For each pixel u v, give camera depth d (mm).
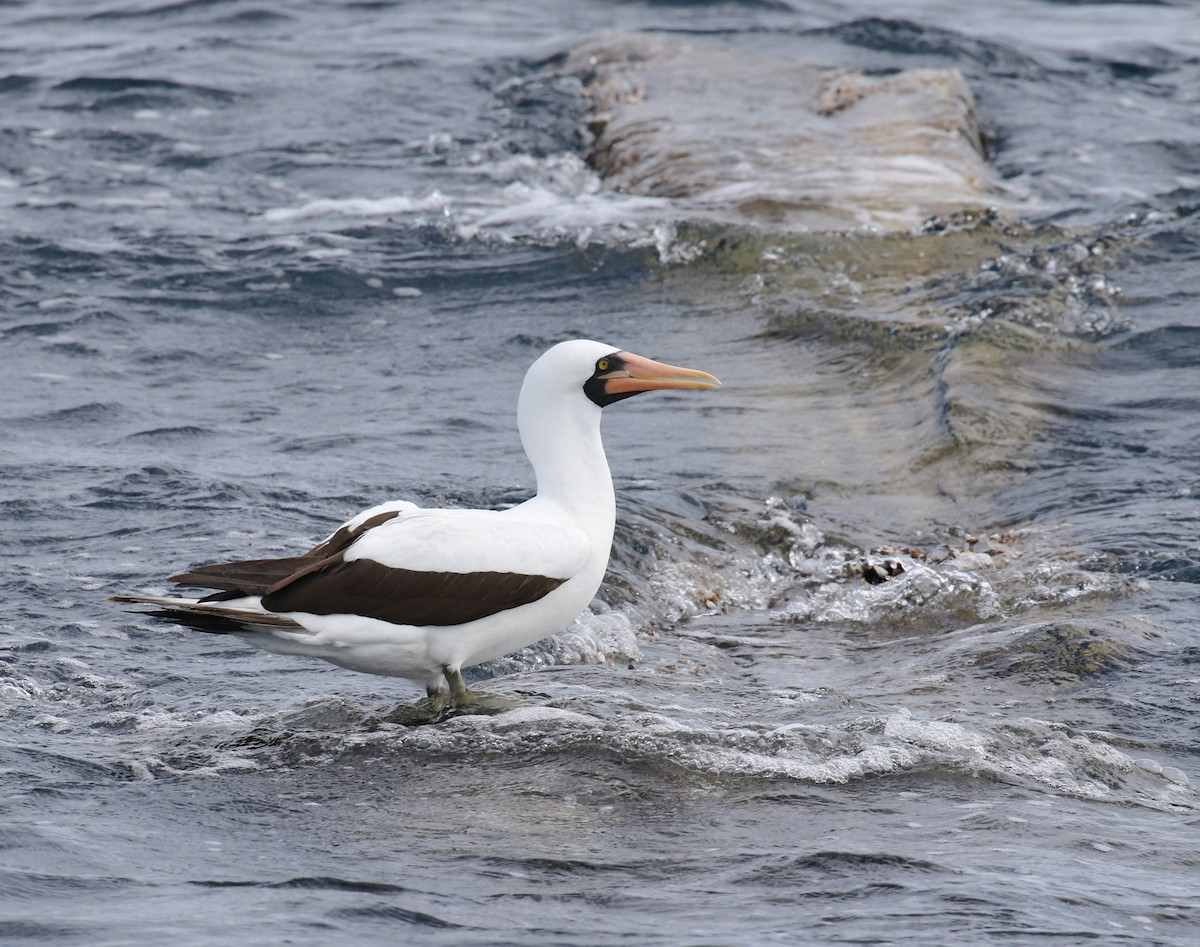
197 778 8719
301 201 25688
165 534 13414
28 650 10992
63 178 26453
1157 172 27328
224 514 13883
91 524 13641
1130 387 17203
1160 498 14500
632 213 24578
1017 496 14945
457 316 21109
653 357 19422
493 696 9828
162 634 11430
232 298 21562
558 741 9148
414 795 8453
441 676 10000
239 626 9195
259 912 6766
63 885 7047
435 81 31984
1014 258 21234
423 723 9523
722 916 6852
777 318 20281
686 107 29438
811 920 6805
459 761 8938
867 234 22812
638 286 22000
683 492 15031
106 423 16938
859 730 9406
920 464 15773
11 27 38188
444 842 7777
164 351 19594
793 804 8391
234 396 18125
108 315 20688
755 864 7508
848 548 14141
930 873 7391
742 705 10258
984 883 7254
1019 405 16688
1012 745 9359
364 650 9391
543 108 30469
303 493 14570
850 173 25578
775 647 12133
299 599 9117
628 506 14422
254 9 38938
